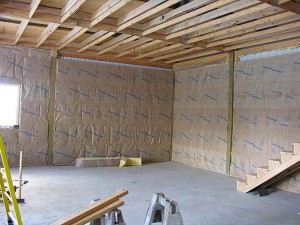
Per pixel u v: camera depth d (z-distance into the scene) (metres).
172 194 4.75
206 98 7.20
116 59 7.64
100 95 7.45
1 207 3.81
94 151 7.37
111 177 5.89
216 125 6.85
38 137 6.78
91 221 2.79
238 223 3.55
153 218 2.99
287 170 4.88
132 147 7.83
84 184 5.23
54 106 6.94
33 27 5.68
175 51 7.04
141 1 4.22
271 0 3.50
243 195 4.82
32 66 6.71
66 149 7.07
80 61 7.22
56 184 5.15
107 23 4.95
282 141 5.38
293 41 5.29
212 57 7.06
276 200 4.59
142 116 7.96
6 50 6.45
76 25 4.75
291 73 5.29
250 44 5.90
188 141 7.72
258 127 5.84
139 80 7.93
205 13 4.50
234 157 6.31
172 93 8.33
